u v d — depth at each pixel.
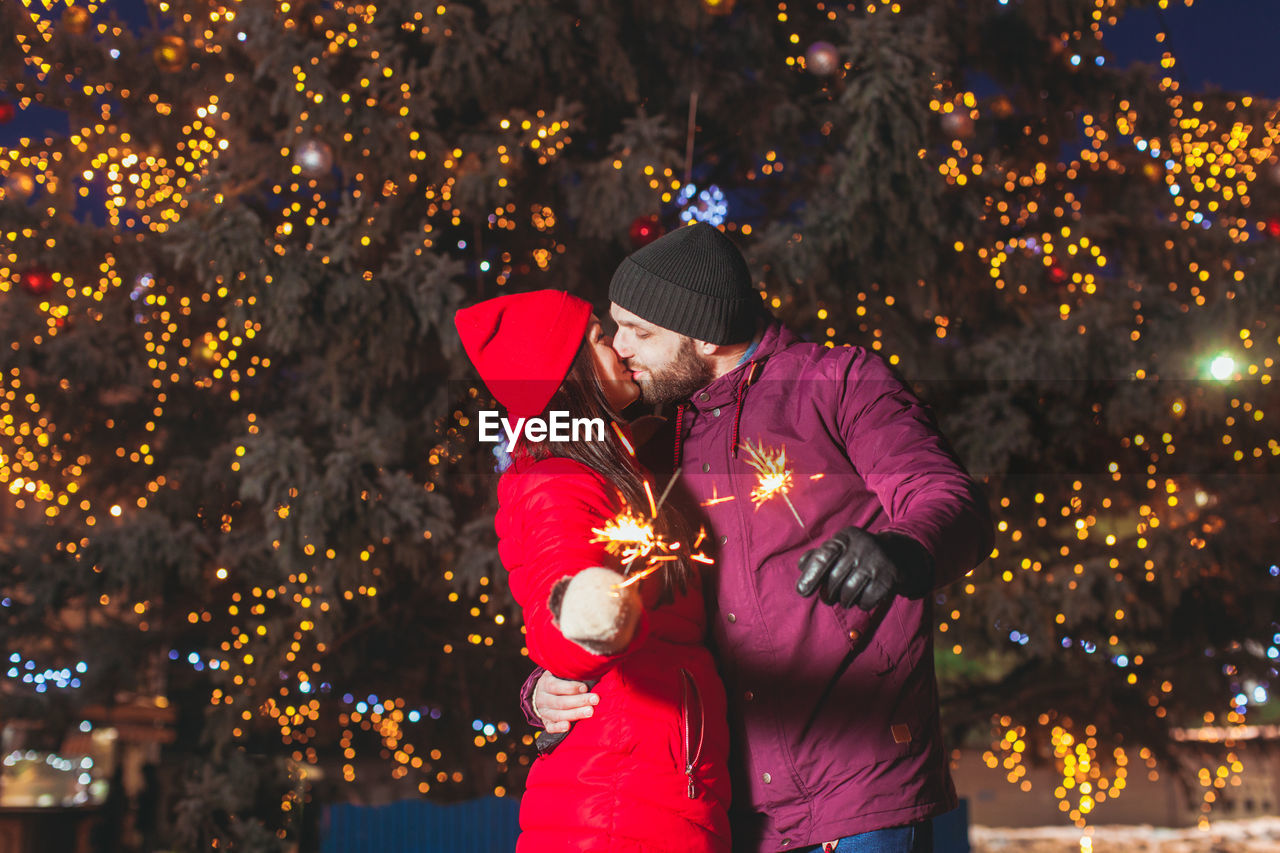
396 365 6.94
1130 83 8.77
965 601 7.54
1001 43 8.60
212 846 7.54
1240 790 15.67
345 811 8.13
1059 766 9.52
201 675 8.55
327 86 6.87
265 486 6.61
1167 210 8.87
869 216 6.94
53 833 10.33
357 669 7.91
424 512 6.79
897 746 1.85
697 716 1.72
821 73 6.57
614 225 7.21
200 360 7.95
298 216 7.71
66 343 7.57
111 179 8.11
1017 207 8.77
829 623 1.86
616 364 1.88
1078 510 7.59
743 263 2.03
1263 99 8.88
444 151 7.22
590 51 7.84
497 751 8.29
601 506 1.61
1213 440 7.84
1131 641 8.26
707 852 1.67
